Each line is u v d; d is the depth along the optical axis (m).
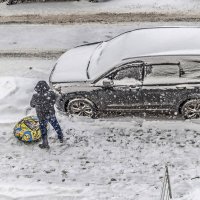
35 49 61.00
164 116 44.66
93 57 46.78
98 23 65.94
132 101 43.16
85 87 43.41
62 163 40.06
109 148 41.47
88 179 37.41
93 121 45.00
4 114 47.09
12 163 40.50
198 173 36.72
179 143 41.12
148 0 71.69
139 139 42.25
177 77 41.44
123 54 43.03
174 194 33.88
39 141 43.22
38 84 39.06
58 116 45.97
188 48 41.88
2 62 58.50
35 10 72.56
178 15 65.94
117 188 35.66
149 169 38.03
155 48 42.50
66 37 63.03
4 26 68.06
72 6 72.56
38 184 36.62
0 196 34.69
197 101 42.00
